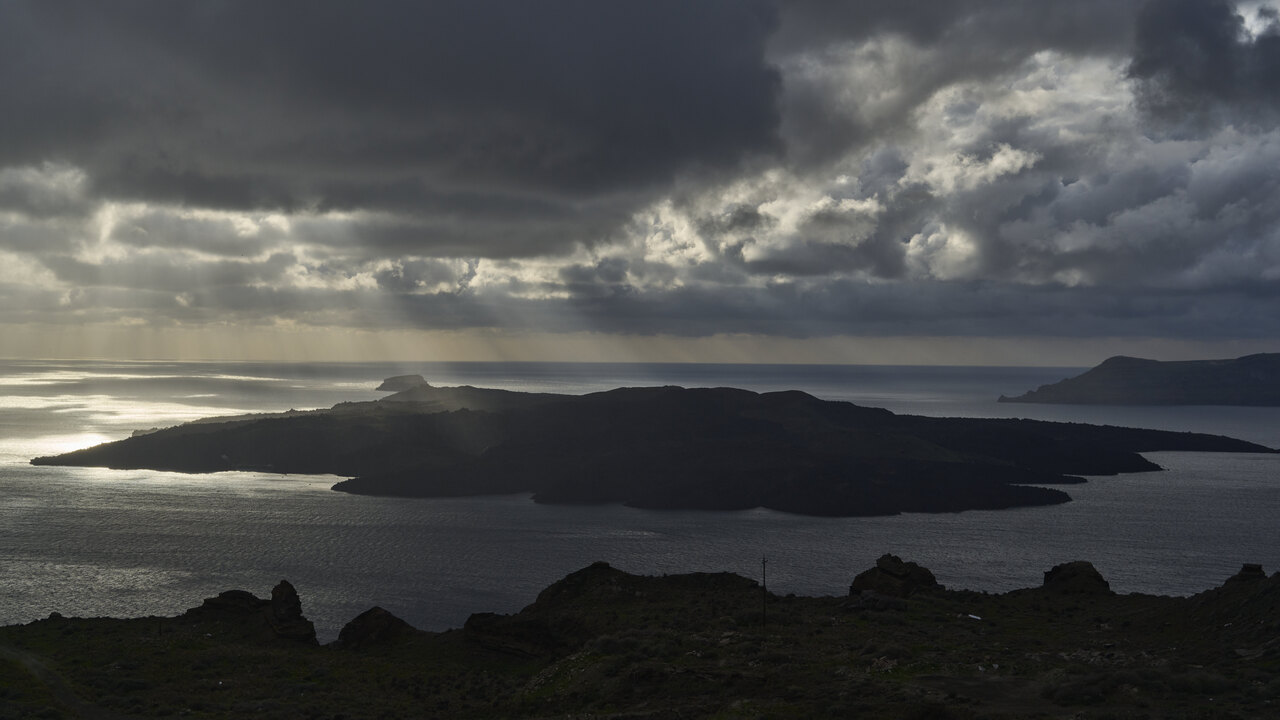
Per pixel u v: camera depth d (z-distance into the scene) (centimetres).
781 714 5947
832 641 8006
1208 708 5359
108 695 8275
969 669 6688
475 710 7594
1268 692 5556
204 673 9212
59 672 9112
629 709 6575
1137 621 8644
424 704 8019
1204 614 8131
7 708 7725
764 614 9069
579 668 7912
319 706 7988
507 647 10000
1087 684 5869
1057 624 8850
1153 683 5878
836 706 5897
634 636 8488
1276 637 6981
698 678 6962
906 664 6888
